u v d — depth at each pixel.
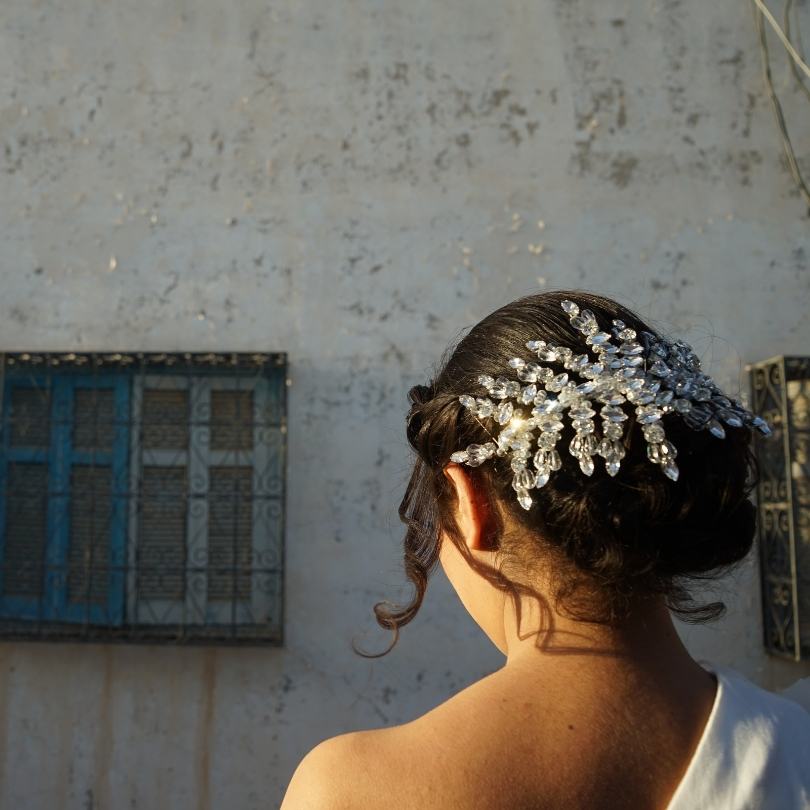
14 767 3.71
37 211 3.94
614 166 3.96
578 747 0.59
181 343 3.87
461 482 0.70
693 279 3.91
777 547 3.73
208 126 3.97
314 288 3.90
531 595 0.66
